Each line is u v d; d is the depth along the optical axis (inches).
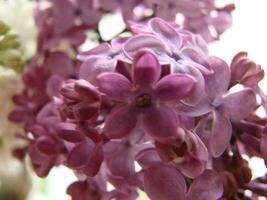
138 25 3.5
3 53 4.8
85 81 3.0
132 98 3.0
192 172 3.0
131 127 2.9
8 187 6.0
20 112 4.8
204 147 3.0
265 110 3.4
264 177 3.4
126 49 3.0
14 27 5.2
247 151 3.4
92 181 3.6
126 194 3.5
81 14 4.9
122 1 4.8
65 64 4.7
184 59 3.1
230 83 3.4
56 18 4.9
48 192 7.3
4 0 5.5
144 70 2.9
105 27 5.0
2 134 5.4
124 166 3.4
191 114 3.0
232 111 3.2
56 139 3.5
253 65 3.3
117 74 2.9
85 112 2.9
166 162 3.0
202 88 2.9
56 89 4.3
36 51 5.0
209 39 4.9
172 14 4.7
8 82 5.2
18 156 5.2
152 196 3.0
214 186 3.1
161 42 3.1
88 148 3.1
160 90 2.9
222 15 5.0
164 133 2.8
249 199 3.3
